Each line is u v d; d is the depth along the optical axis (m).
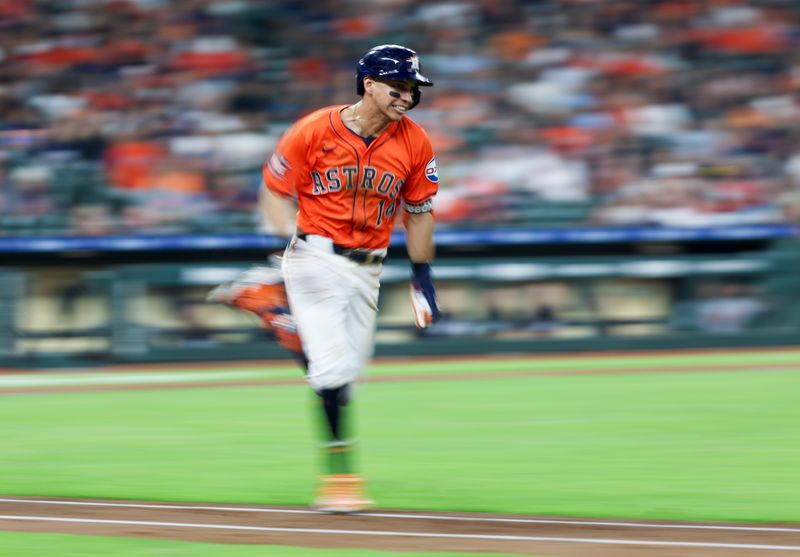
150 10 60.88
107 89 58.72
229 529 14.41
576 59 62.09
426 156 16.19
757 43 62.66
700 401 33.44
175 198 55.44
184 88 59.16
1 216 53.44
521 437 25.77
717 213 57.34
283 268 16.33
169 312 50.88
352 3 61.50
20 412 32.19
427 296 16.94
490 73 61.28
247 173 56.69
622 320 53.91
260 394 37.25
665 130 60.06
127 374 46.69
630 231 55.81
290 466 21.25
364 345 16.53
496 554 12.71
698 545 13.26
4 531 14.30
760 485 18.78
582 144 59.12
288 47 60.75
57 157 55.78
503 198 56.78
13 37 59.66
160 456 22.83
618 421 28.80
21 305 50.38
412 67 15.22
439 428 27.64
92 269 53.47
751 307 54.69
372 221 15.99
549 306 53.34
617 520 15.38
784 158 59.84
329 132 15.62
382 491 18.14
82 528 14.52
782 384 38.41
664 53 62.53
